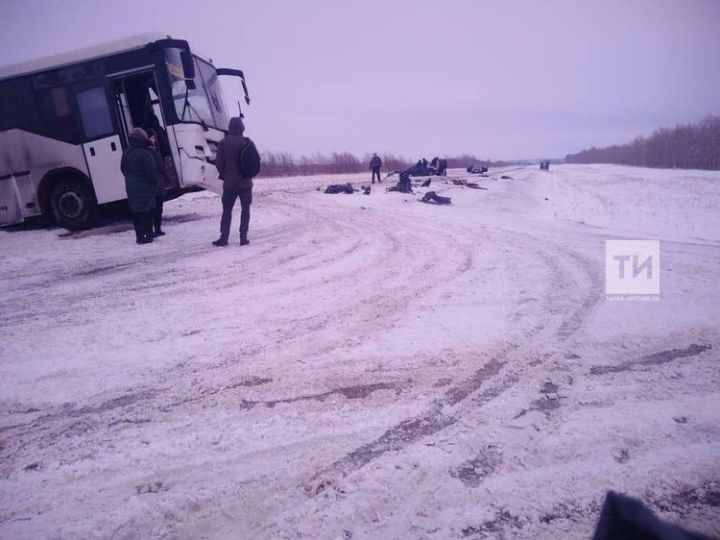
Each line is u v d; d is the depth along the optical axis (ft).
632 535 2.81
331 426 8.22
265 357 11.02
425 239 26.45
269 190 63.00
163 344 11.93
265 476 6.98
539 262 20.30
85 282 18.29
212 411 8.79
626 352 10.82
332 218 35.32
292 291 16.37
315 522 6.07
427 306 14.40
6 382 10.10
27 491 6.78
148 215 25.75
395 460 7.27
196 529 6.01
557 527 5.89
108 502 6.52
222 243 24.40
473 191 72.43
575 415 8.36
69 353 11.53
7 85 30.17
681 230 45.55
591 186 120.67
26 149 30.68
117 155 29.89
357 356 10.93
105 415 8.76
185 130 28.78
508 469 7.01
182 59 27.96
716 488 6.53
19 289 17.63
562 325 12.55
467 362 10.50
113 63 28.89
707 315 13.07
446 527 5.93
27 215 31.48
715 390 9.10
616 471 6.89
